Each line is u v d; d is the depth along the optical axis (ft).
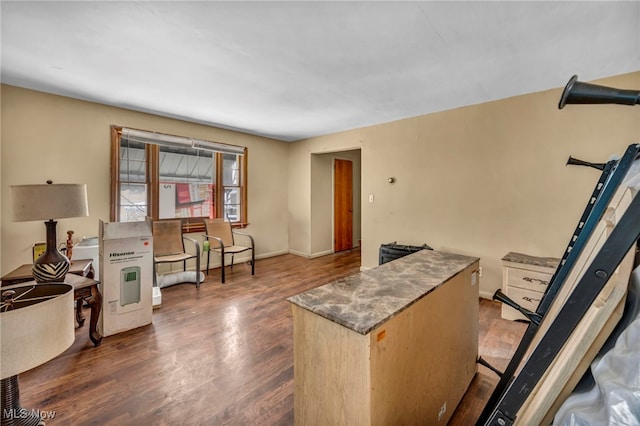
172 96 10.01
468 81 8.57
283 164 18.13
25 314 2.77
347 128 14.65
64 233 10.19
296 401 4.00
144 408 5.29
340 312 3.50
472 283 5.87
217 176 14.94
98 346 7.37
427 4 5.13
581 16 5.44
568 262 3.55
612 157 3.77
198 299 10.65
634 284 2.02
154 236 12.20
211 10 5.32
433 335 4.45
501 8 5.24
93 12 5.40
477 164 10.73
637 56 7.01
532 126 9.55
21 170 9.35
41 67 7.82
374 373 3.22
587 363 2.02
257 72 8.00
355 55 7.02
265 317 9.15
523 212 9.82
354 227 21.33
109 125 11.11
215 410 5.28
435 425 4.61
